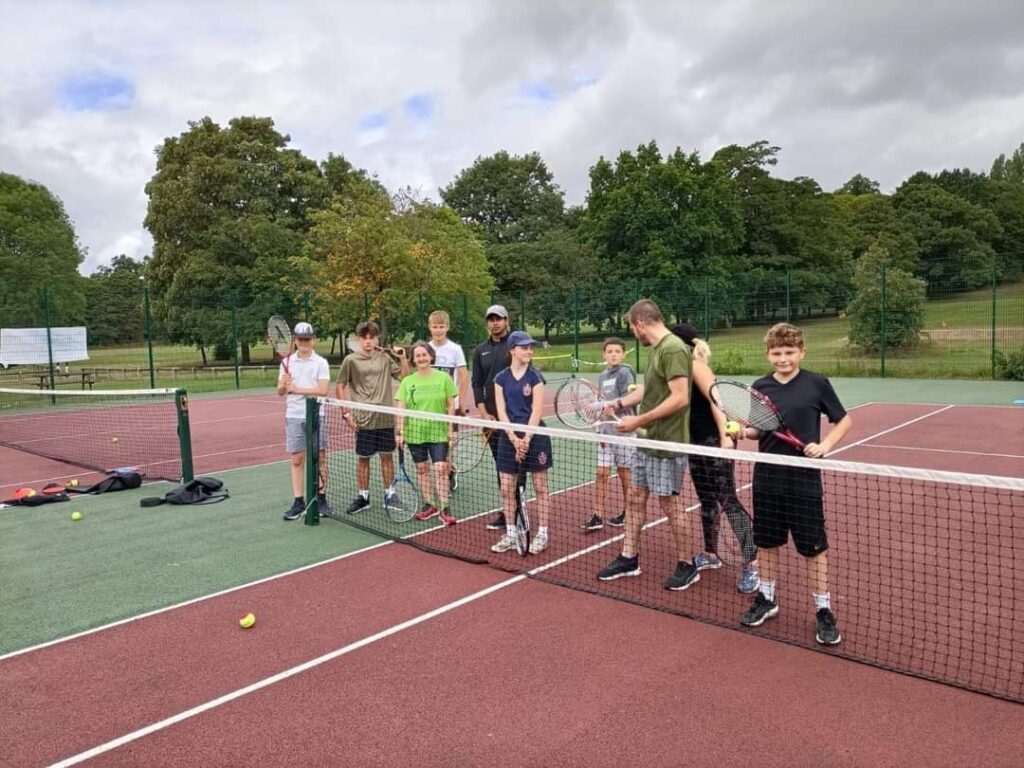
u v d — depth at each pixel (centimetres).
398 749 326
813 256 5550
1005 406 1444
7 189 3984
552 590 510
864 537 605
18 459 1133
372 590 519
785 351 425
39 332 2055
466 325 2766
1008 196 7275
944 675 373
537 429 533
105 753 329
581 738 330
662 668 393
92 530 689
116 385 2472
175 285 3347
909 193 6556
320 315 2661
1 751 332
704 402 505
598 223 4997
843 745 319
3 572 575
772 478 425
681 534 502
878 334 2312
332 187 4044
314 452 686
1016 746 315
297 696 375
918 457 962
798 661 396
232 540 648
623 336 3612
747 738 326
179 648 434
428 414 618
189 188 3519
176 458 1098
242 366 2952
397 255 2547
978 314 2527
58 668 413
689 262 4656
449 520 675
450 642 432
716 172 4900
